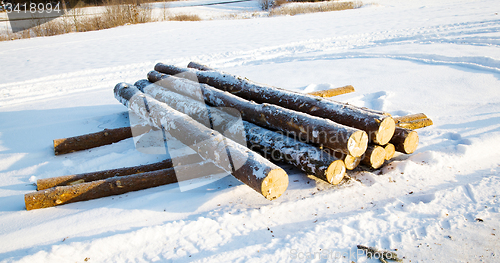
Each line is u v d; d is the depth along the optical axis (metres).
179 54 10.39
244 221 2.75
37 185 3.24
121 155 4.06
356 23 13.93
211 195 3.12
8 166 4.00
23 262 2.29
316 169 3.02
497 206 2.73
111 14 19.27
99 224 2.76
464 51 7.47
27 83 8.08
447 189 2.99
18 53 11.80
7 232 2.72
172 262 2.32
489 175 3.20
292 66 7.94
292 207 2.91
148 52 10.99
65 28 17.72
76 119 5.46
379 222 2.63
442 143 3.83
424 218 2.65
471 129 4.04
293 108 3.77
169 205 3.00
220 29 15.30
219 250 2.42
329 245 2.41
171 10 27.31
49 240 2.59
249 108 3.81
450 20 11.84
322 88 6.20
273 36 12.50
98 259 2.39
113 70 8.95
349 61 7.91
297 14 20.98
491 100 4.89
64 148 4.29
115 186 3.20
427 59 7.39
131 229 2.67
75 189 3.12
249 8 28.36
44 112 5.91
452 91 5.41
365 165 3.35
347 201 2.96
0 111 6.14
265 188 2.68
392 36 10.38
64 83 7.96
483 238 2.41
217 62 9.10
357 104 5.27
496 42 7.93
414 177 3.27
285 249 2.38
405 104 5.10
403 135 3.37
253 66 8.32
